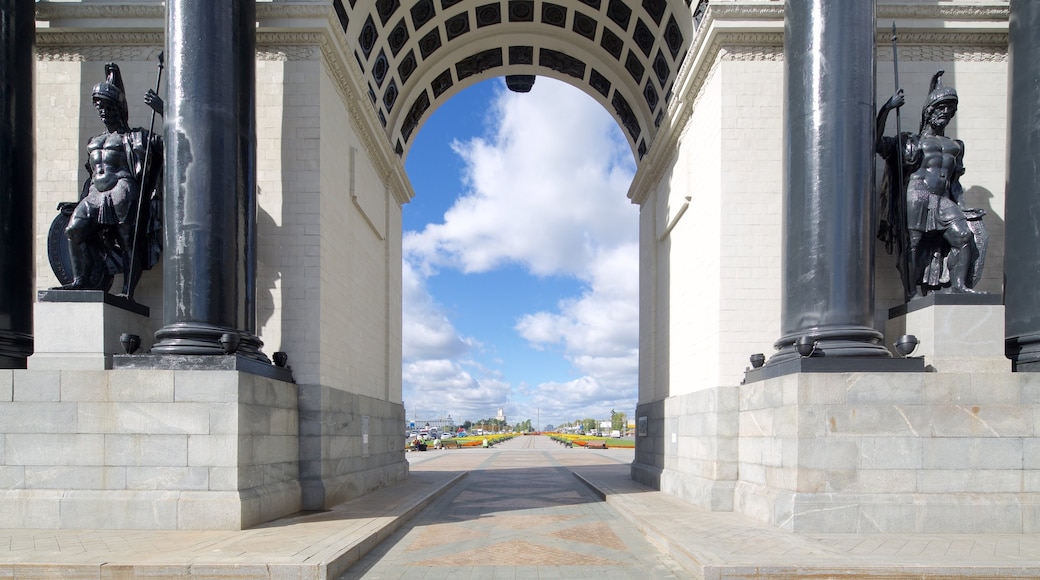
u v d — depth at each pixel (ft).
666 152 77.10
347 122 67.56
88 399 43.62
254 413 46.09
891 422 42.96
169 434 43.37
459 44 91.30
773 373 47.96
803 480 42.65
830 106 48.26
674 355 73.72
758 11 58.29
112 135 52.70
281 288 57.36
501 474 98.78
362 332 73.05
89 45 61.62
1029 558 33.68
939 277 51.49
